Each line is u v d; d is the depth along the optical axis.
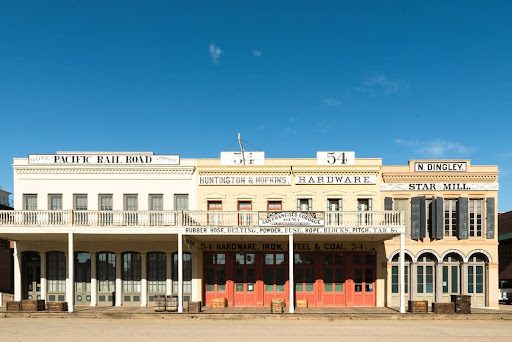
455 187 24.55
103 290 24.62
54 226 21.33
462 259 24.19
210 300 24.52
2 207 29.64
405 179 24.61
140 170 24.80
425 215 24.28
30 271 24.73
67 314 20.41
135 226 21.36
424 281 24.41
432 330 17.12
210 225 21.62
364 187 24.64
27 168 24.62
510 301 29.12
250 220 23.53
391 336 15.94
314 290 24.55
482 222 24.42
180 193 24.78
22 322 18.95
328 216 24.14
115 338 15.52
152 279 24.67
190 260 24.81
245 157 25.05
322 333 16.50
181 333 16.47
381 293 24.25
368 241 24.52
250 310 22.28
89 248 24.75
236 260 24.88
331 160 24.83
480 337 15.77
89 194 24.70
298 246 24.69
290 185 24.77
